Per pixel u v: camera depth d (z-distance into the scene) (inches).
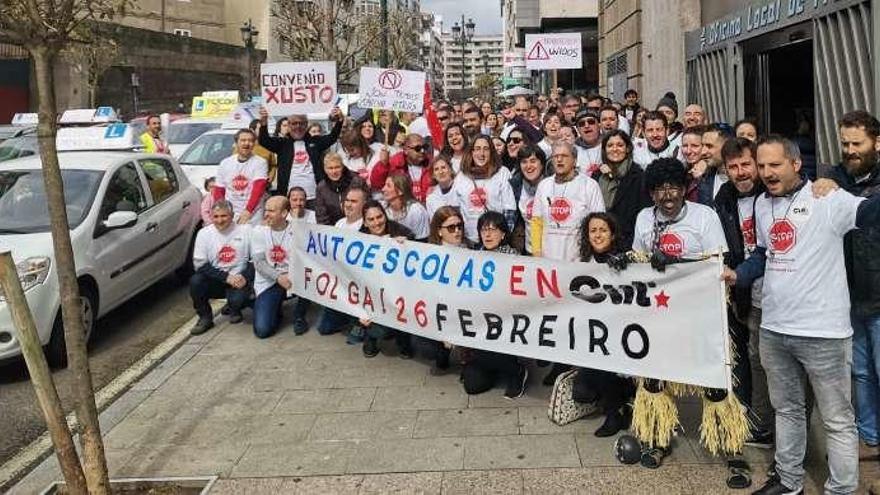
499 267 214.7
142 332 319.0
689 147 239.0
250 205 323.0
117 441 207.9
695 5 541.0
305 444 199.6
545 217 232.5
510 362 222.2
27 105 1293.1
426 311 234.5
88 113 808.9
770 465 176.9
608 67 862.5
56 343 266.8
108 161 332.8
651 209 188.9
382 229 257.8
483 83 2970.0
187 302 362.9
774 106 422.0
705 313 173.3
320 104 339.6
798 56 412.2
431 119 387.9
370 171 334.3
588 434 197.6
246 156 334.6
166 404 232.1
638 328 184.1
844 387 149.5
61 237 158.7
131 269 319.3
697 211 180.1
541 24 1279.5
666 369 178.4
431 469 182.9
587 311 195.3
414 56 2032.5
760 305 175.6
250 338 292.8
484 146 270.1
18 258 260.1
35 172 313.9
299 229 279.4
